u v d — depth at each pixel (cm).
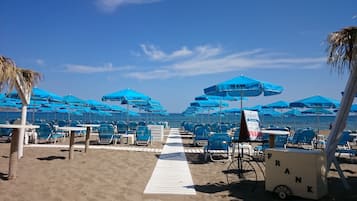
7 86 528
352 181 564
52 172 595
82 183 512
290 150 461
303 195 434
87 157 804
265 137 869
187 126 1742
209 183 541
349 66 504
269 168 464
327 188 466
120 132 1295
